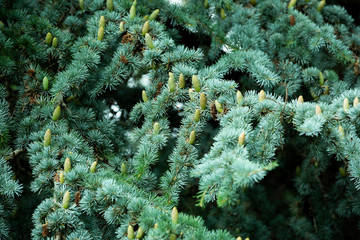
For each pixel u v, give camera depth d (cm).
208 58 274
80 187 223
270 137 220
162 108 237
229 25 278
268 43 272
